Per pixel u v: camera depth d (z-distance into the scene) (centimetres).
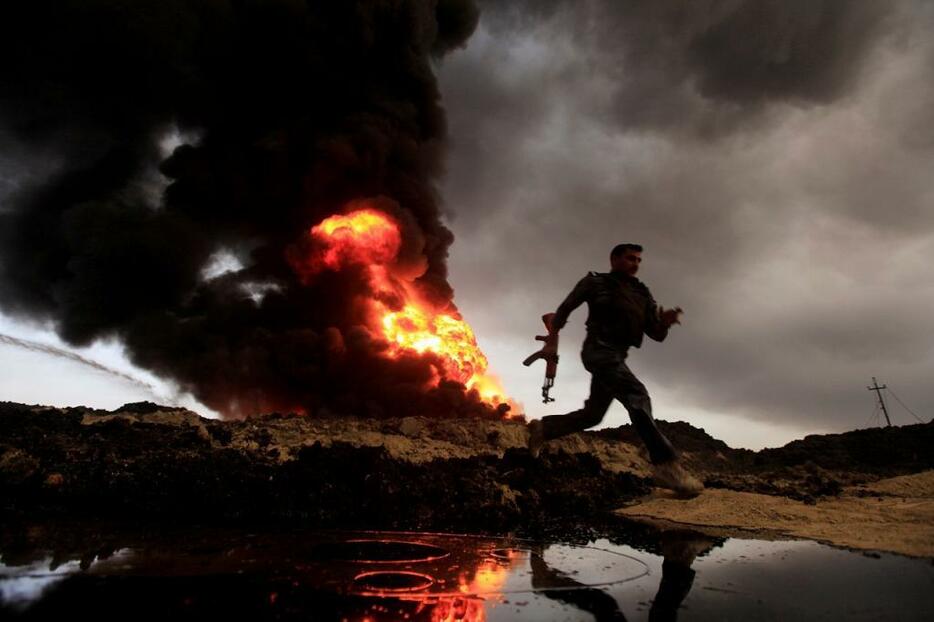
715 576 276
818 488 609
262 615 201
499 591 248
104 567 263
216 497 459
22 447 502
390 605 220
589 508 544
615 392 424
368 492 488
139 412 838
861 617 209
